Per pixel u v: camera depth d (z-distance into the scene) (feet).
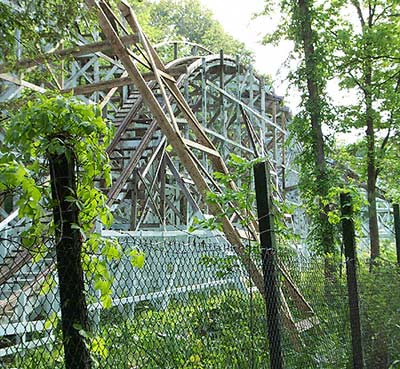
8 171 8.23
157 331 11.36
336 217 21.26
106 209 9.21
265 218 12.85
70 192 7.98
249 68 81.30
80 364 7.60
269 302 12.65
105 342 9.50
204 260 13.79
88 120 8.46
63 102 8.29
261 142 74.18
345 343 18.63
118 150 46.80
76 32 23.21
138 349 10.69
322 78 41.01
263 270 12.78
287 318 14.52
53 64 27.48
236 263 15.19
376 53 42.27
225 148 69.46
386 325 22.75
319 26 42.04
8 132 8.35
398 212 29.35
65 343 7.66
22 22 18.45
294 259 18.62
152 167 58.54
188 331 11.90
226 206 18.29
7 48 19.12
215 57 72.13
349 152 45.88
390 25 42.32
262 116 82.38
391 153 44.60
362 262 24.11
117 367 10.02
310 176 39.34
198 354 11.87
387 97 43.42
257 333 13.35
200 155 69.92
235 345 12.71
